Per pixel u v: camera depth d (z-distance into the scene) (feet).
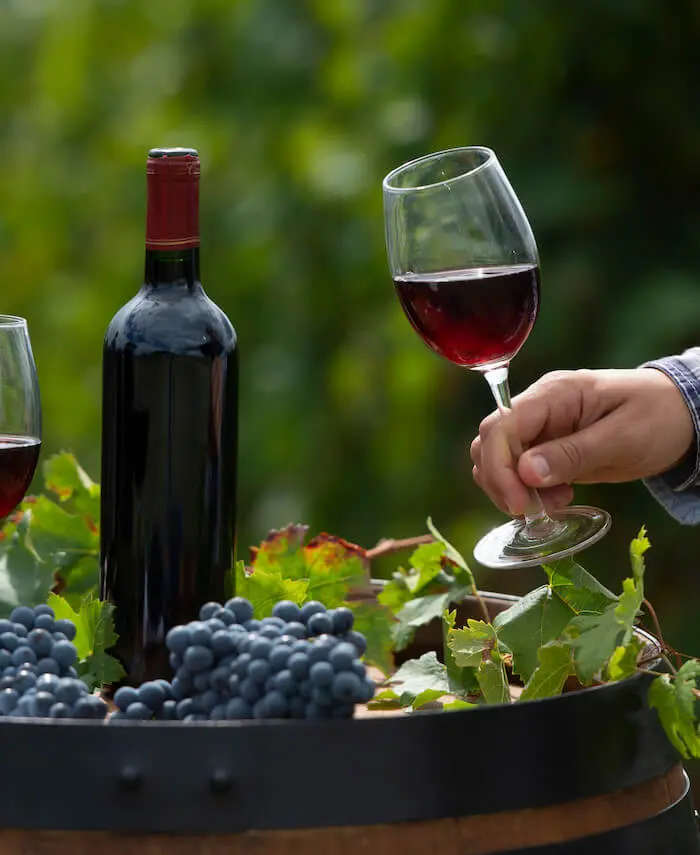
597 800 5.63
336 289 17.78
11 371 7.11
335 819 5.13
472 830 5.31
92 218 21.98
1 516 7.25
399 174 7.64
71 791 5.13
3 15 25.98
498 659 6.72
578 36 14.75
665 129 14.93
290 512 17.75
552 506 8.29
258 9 18.07
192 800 5.09
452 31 15.70
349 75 17.34
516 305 7.32
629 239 14.93
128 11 21.29
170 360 6.79
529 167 15.05
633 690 5.80
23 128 24.90
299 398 17.72
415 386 16.76
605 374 8.19
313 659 5.46
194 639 5.73
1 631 6.24
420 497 16.65
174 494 6.83
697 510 8.70
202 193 18.84
